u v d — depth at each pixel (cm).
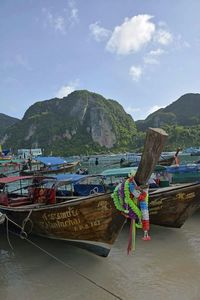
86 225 877
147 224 690
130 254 920
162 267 820
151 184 1423
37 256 938
